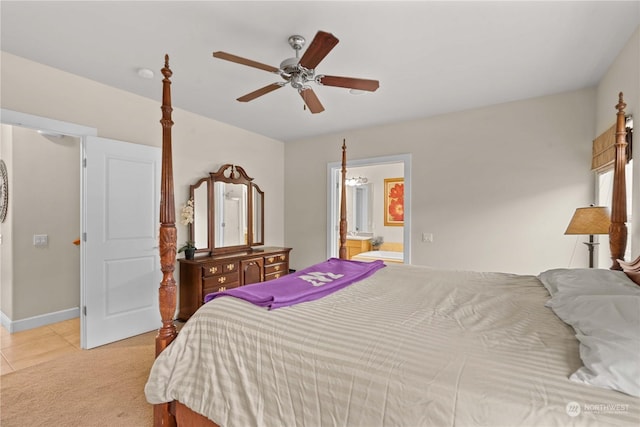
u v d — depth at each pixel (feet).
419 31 6.86
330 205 15.52
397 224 21.17
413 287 6.60
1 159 11.23
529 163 10.80
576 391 2.72
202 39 7.27
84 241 9.16
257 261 13.37
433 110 11.98
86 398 6.82
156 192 10.93
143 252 10.48
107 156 9.60
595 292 4.53
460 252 12.05
